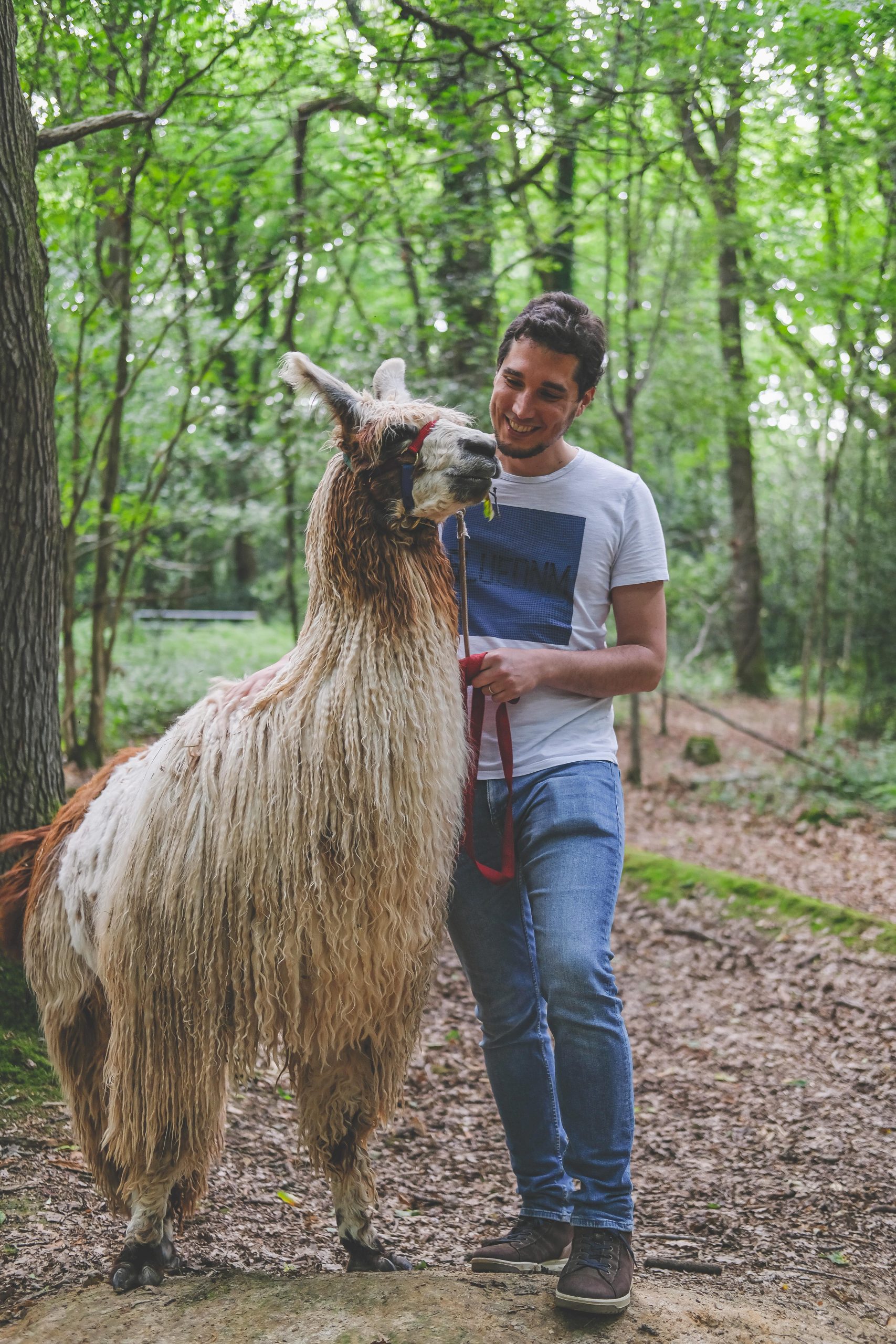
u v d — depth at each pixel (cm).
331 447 247
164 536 1352
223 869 238
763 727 1387
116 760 292
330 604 242
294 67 645
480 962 267
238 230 831
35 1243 264
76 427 802
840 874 803
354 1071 261
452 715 246
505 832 256
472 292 906
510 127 704
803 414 1449
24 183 366
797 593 1700
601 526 265
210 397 890
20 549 377
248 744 242
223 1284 245
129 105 625
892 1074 461
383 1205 335
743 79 650
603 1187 232
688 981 594
